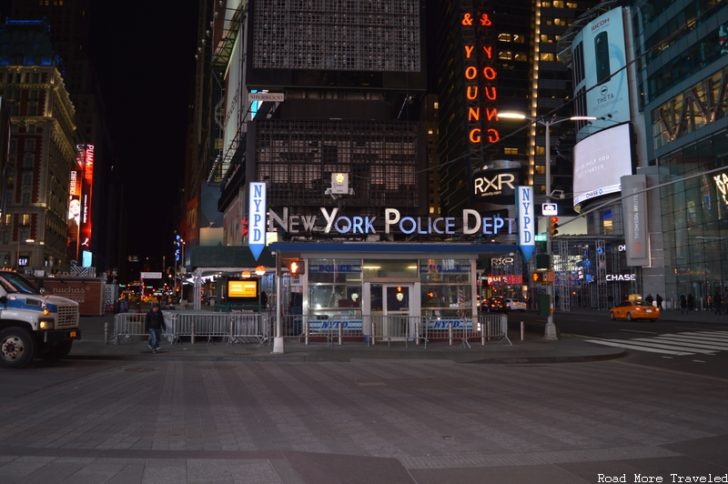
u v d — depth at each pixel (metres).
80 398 11.45
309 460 6.92
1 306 16.25
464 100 129.50
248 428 8.79
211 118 131.25
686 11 57.16
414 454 7.29
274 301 34.72
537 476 6.33
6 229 106.50
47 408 10.31
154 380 14.36
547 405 10.81
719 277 51.16
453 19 139.12
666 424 9.09
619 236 65.06
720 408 10.48
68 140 130.75
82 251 153.50
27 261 105.94
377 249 24.75
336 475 6.31
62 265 127.06
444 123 148.25
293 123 77.25
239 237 77.56
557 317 48.38
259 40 79.25
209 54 167.50
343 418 9.59
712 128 52.59
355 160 77.19
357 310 25.03
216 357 19.73
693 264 54.84
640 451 7.43
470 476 6.32
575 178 78.31
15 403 10.80
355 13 80.94
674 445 7.73
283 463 6.74
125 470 6.36
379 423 9.19
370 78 79.88
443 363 18.73
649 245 59.84
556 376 15.34
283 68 79.00
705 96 54.00
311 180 75.88
